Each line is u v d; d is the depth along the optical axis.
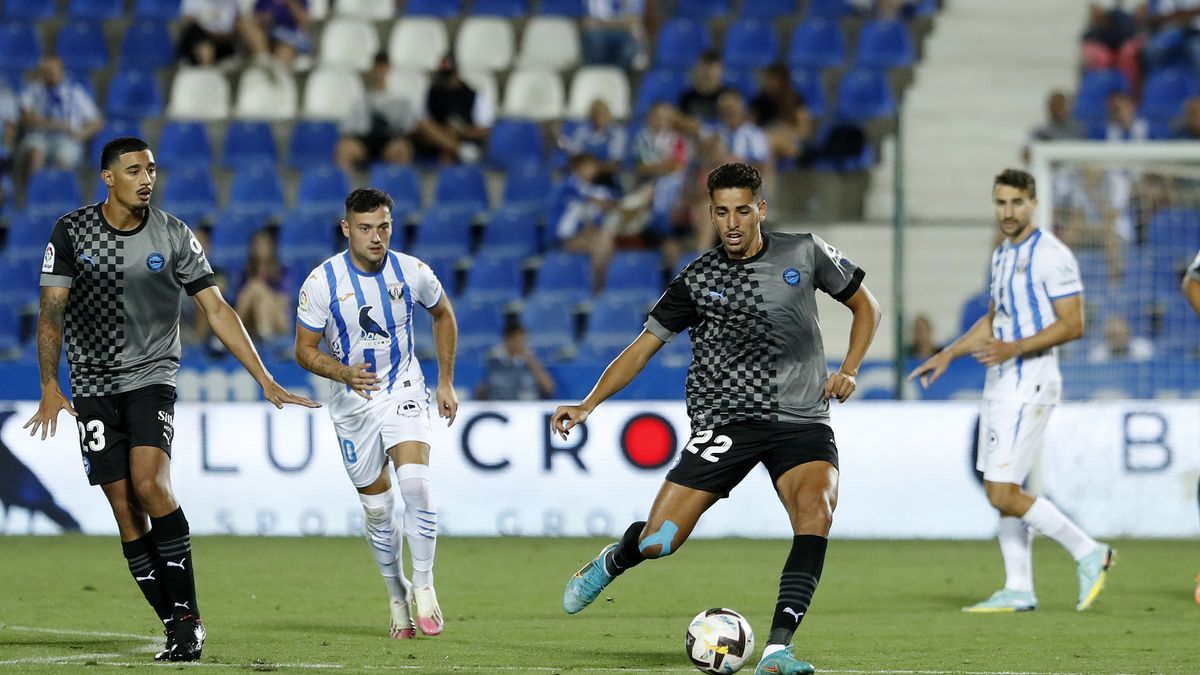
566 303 52.44
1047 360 28.64
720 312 20.81
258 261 51.47
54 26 68.00
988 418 28.98
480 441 43.22
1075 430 43.22
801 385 20.86
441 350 24.67
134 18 69.44
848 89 63.41
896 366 43.66
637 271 54.41
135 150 21.11
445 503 43.19
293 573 34.38
